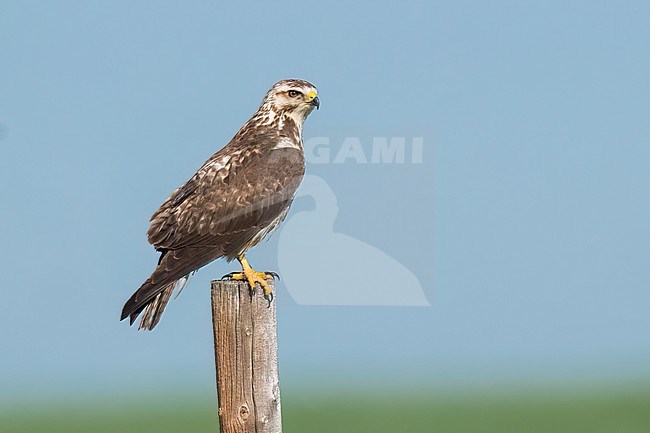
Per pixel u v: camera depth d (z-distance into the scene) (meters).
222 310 10.90
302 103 14.53
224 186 13.55
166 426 41.97
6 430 42.56
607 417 41.78
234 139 14.50
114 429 41.72
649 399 47.50
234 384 10.89
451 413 44.66
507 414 43.84
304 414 45.00
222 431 10.98
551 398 49.75
